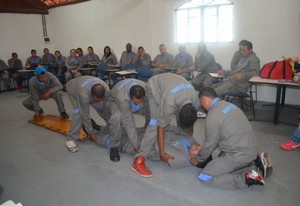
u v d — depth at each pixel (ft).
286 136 10.22
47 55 26.50
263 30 15.01
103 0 22.71
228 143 6.65
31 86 12.82
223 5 16.21
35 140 11.01
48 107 16.75
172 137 8.22
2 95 22.25
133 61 20.48
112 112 8.71
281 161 8.22
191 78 17.66
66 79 22.59
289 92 14.85
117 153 8.87
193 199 6.48
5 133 12.11
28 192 7.12
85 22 24.88
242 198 6.45
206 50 16.38
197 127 11.60
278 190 6.72
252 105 13.38
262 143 9.62
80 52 24.34
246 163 6.73
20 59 26.71
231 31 16.31
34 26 27.32
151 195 6.72
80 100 8.89
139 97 7.16
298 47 14.15
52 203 6.58
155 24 19.75
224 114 6.59
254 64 13.24
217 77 14.19
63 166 8.53
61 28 27.32
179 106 6.82
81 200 6.64
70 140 9.82
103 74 20.86
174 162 7.56
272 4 14.38
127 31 21.75
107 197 6.72
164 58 19.07
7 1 25.08
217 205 6.21
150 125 7.51
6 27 25.38
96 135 9.88
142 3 20.02
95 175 7.85
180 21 18.49
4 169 8.54
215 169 6.80
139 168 7.70
